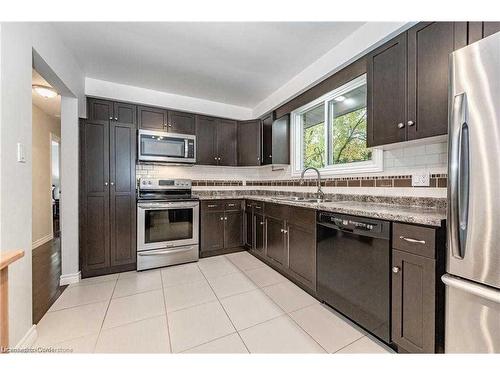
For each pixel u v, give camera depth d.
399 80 1.60
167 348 1.42
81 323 1.68
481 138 0.99
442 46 1.37
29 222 1.47
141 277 2.52
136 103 3.11
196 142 3.53
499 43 0.94
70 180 2.40
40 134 3.85
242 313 1.81
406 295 1.29
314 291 2.02
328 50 2.32
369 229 1.50
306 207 2.10
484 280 0.99
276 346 1.44
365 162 2.31
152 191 3.23
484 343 1.00
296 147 3.36
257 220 3.10
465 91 1.04
